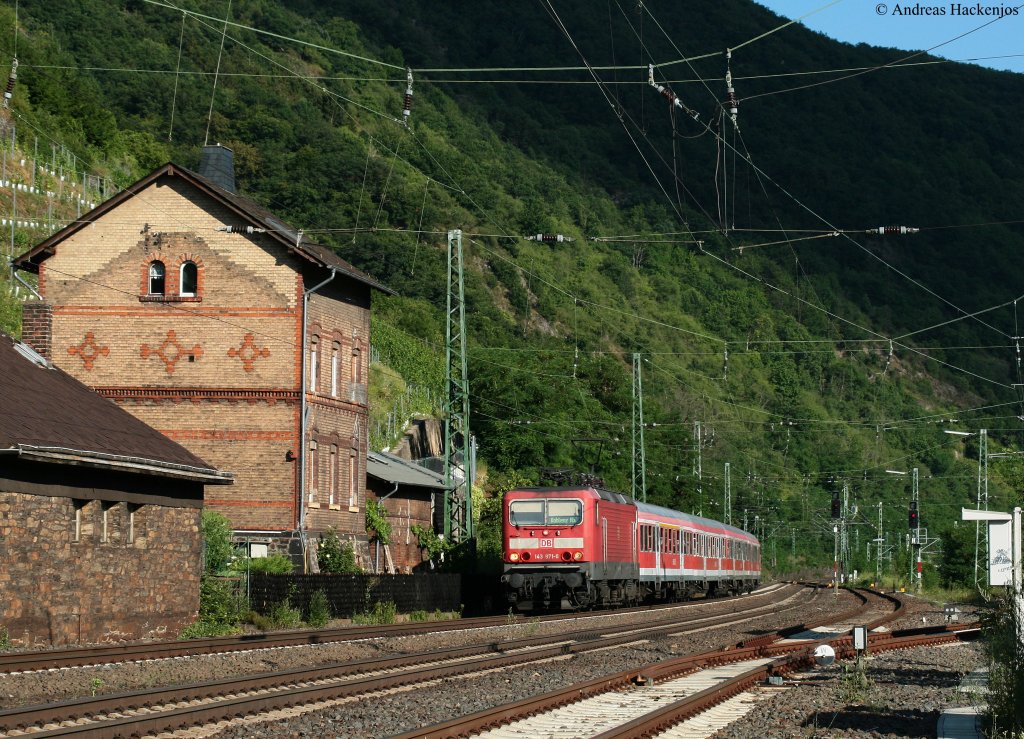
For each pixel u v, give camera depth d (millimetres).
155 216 40500
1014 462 100625
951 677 20469
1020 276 84625
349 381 43312
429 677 18391
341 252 89688
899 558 100062
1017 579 16609
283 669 19375
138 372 40031
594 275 100812
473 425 77375
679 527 51062
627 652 24297
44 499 21438
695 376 100500
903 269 84562
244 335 39719
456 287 94750
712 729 13969
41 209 76688
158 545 25016
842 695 17141
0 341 26000
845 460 99188
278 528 38750
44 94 88875
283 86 101875
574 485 38938
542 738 12719
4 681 15305
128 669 17375
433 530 54531
